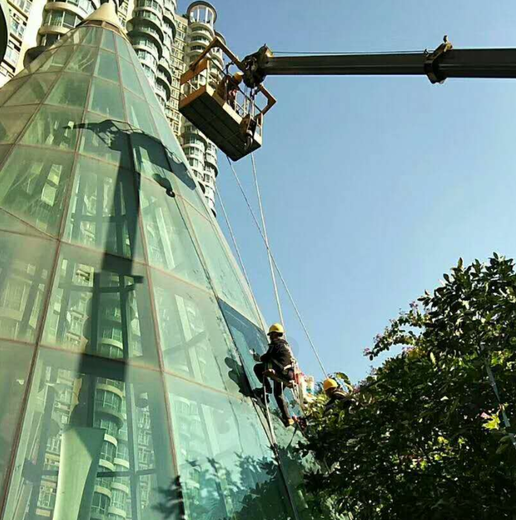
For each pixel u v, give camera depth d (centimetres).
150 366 1145
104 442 953
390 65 1766
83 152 1630
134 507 895
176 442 1038
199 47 10712
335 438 1208
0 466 834
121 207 1520
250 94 2138
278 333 1516
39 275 1170
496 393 975
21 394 940
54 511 828
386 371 1255
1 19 2114
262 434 1294
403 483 1080
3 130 1634
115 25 2647
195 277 1546
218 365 1342
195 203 1902
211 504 994
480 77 1587
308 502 1248
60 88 1967
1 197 1322
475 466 1008
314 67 1977
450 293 1134
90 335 1123
